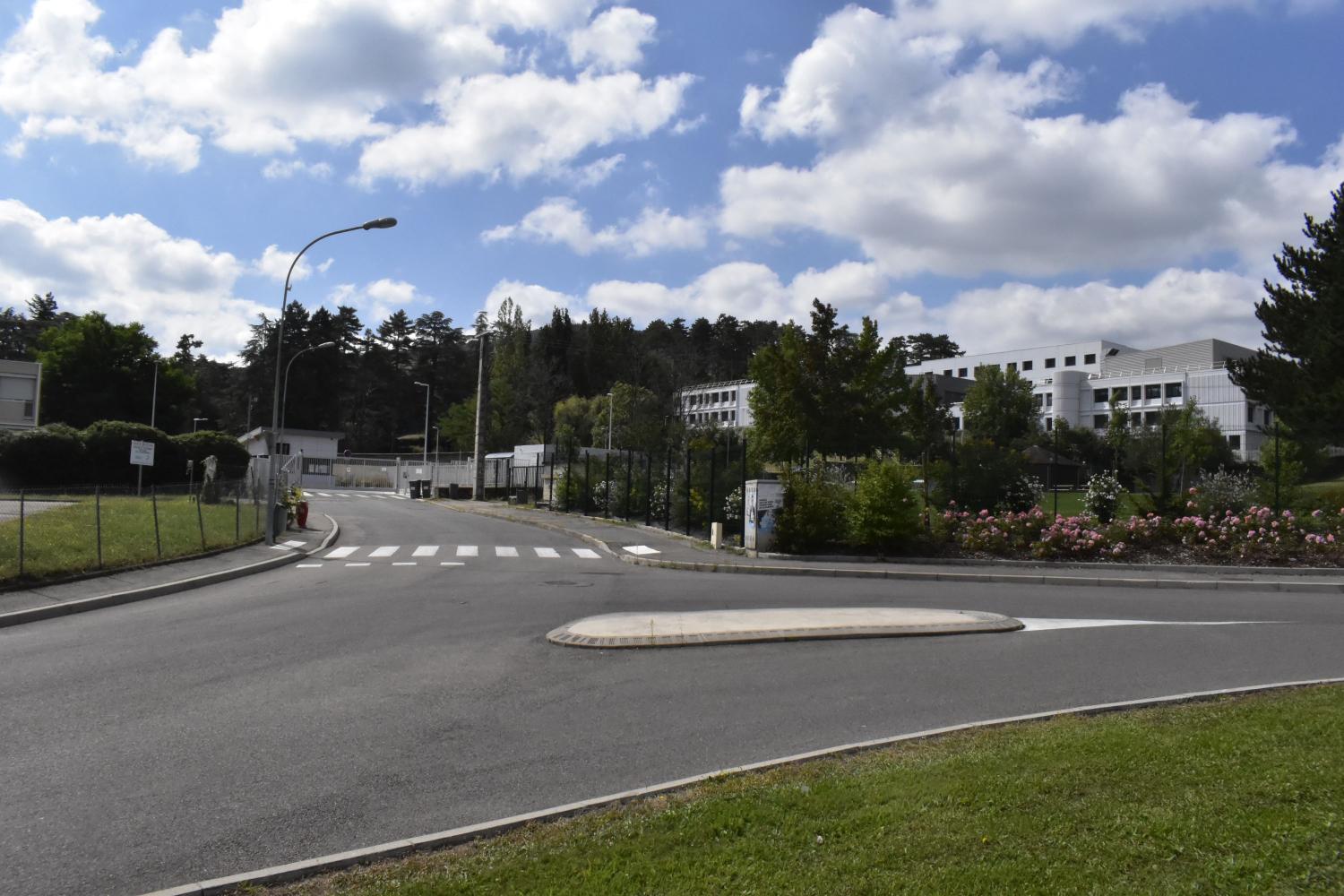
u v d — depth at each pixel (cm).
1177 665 914
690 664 915
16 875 429
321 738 656
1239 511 2264
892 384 4647
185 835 479
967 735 635
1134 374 9819
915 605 1346
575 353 11494
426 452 7275
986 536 2052
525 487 4916
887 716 716
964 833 426
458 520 3544
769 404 4288
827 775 541
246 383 10281
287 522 2744
